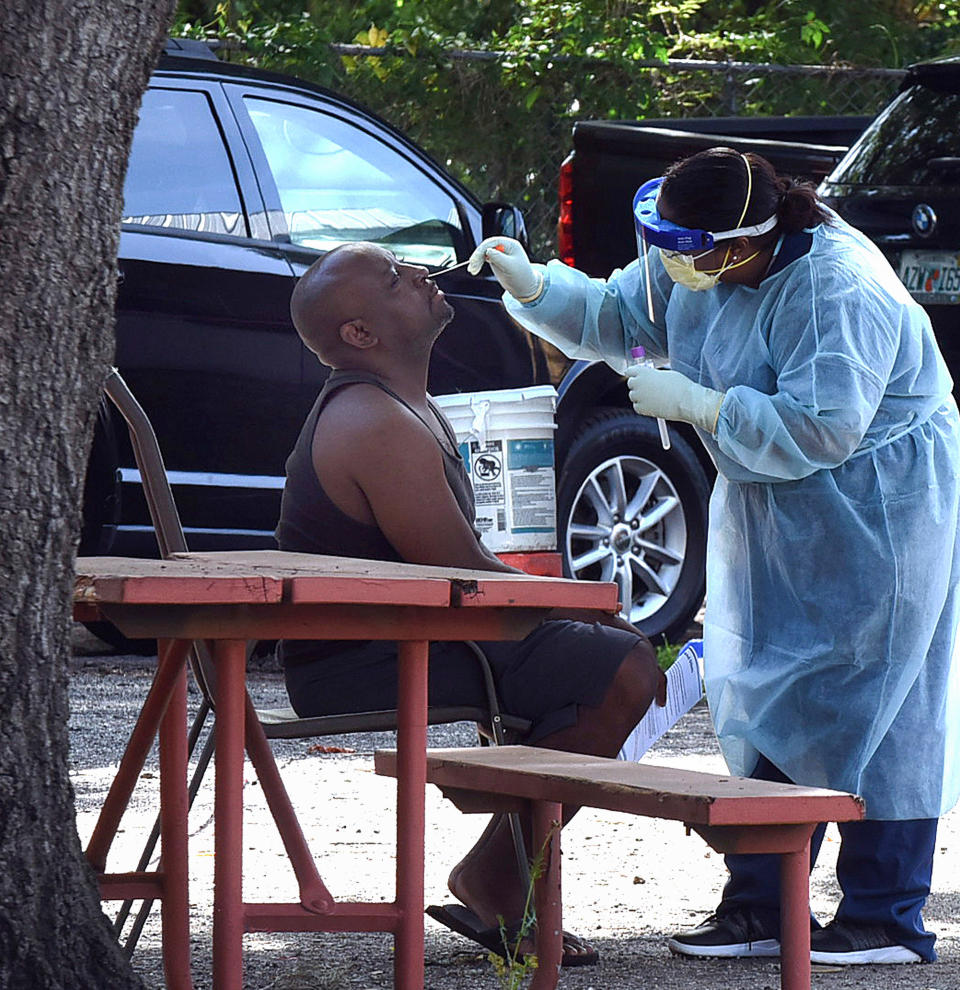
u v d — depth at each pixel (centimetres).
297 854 842
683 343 1128
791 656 1081
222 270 1912
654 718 1090
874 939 1077
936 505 1073
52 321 736
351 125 2041
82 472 759
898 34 3791
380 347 1049
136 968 1006
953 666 1096
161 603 761
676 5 3681
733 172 1051
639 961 1058
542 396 1673
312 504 1031
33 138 721
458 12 3425
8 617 739
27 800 749
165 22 761
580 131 2520
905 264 1952
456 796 932
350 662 1028
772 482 1080
